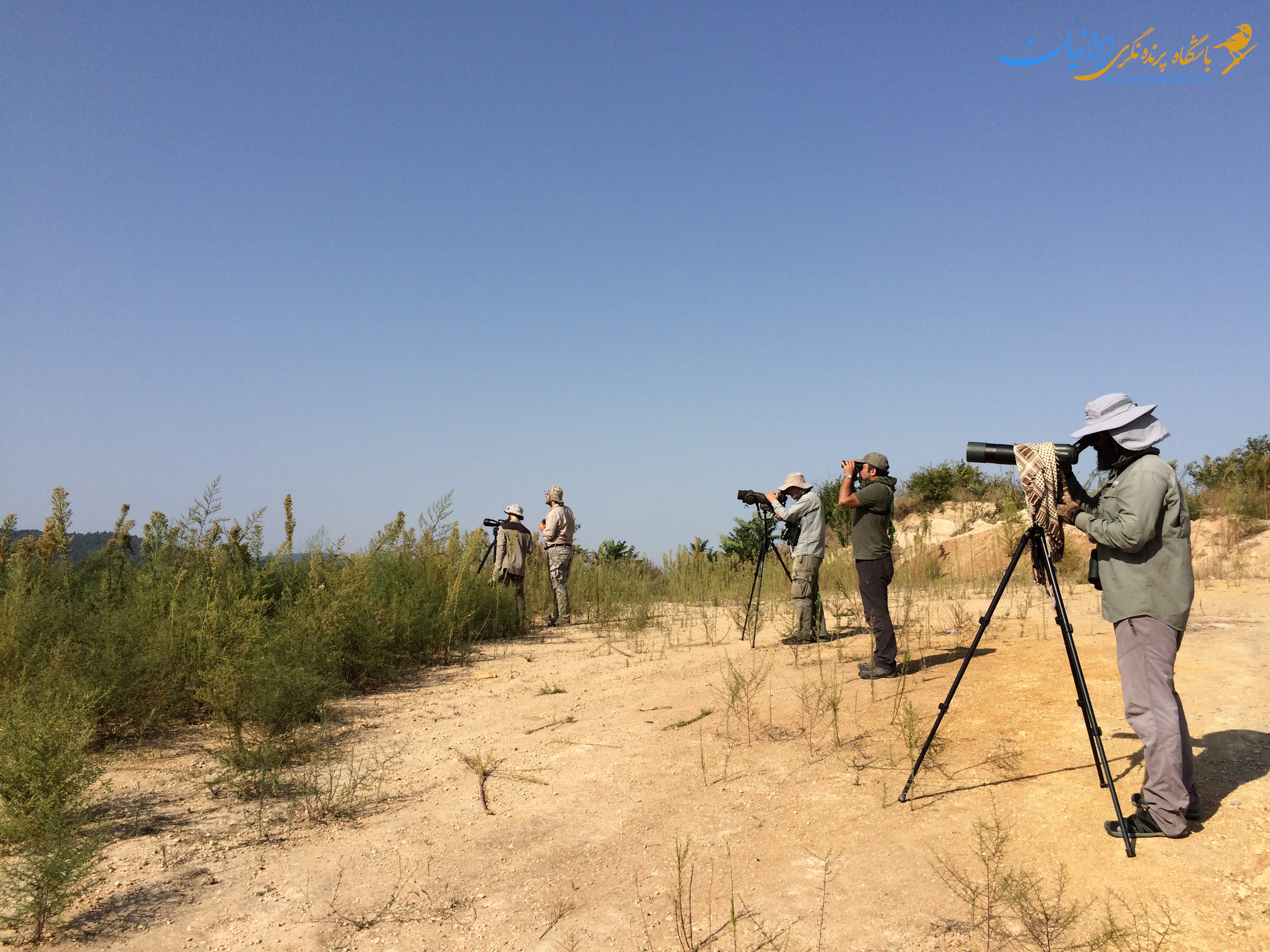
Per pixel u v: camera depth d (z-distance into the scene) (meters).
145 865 3.93
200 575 7.90
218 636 6.78
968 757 4.76
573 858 4.01
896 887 3.43
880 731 5.38
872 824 4.05
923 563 15.96
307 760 5.57
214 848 4.14
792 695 6.54
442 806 4.73
